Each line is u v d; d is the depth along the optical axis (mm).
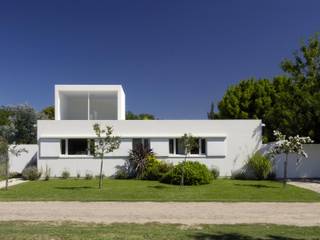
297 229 10148
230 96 43812
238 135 26438
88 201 15188
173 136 26109
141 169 25031
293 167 25875
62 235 8844
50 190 18516
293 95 27406
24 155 28656
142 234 9086
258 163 25109
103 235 8898
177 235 9062
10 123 38625
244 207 13984
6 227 10031
